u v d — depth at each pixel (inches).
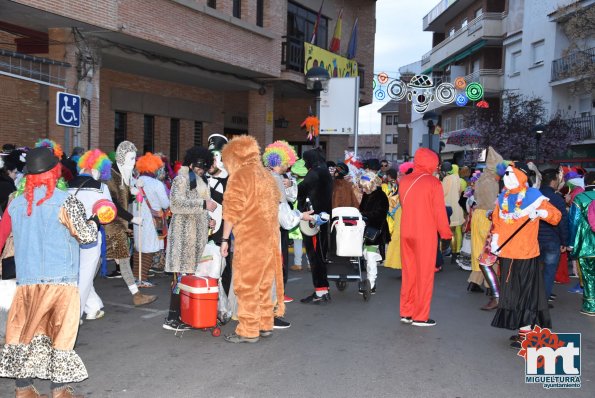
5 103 574.2
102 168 265.4
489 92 1521.9
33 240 171.5
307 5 896.9
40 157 173.0
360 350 244.2
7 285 217.3
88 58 522.0
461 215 491.5
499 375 217.6
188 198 263.6
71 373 170.9
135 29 528.1
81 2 474.3
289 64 783.1
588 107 1209.4
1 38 533.3
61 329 171.0
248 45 690.8
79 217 173.9
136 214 360.8
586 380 214.2
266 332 259.0
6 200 299.7
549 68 1277.1
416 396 194.1
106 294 338.3
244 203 245.3
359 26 1069.8
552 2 1266.0
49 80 521.3
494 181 363.3
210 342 251.0
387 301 345.4
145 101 727.1
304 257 522.3
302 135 995.3
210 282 254.4
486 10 1553.9
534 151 1165.7
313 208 321.7
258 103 797.2
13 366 168.1
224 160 252.5
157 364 220.7
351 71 925.2
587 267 322.3
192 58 633.6
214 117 862.5
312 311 315.3
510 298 249.9
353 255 326.3
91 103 530.9
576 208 319.6
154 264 417.4
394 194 420.2
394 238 413.1
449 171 510.0
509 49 1466.5
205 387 197.8
